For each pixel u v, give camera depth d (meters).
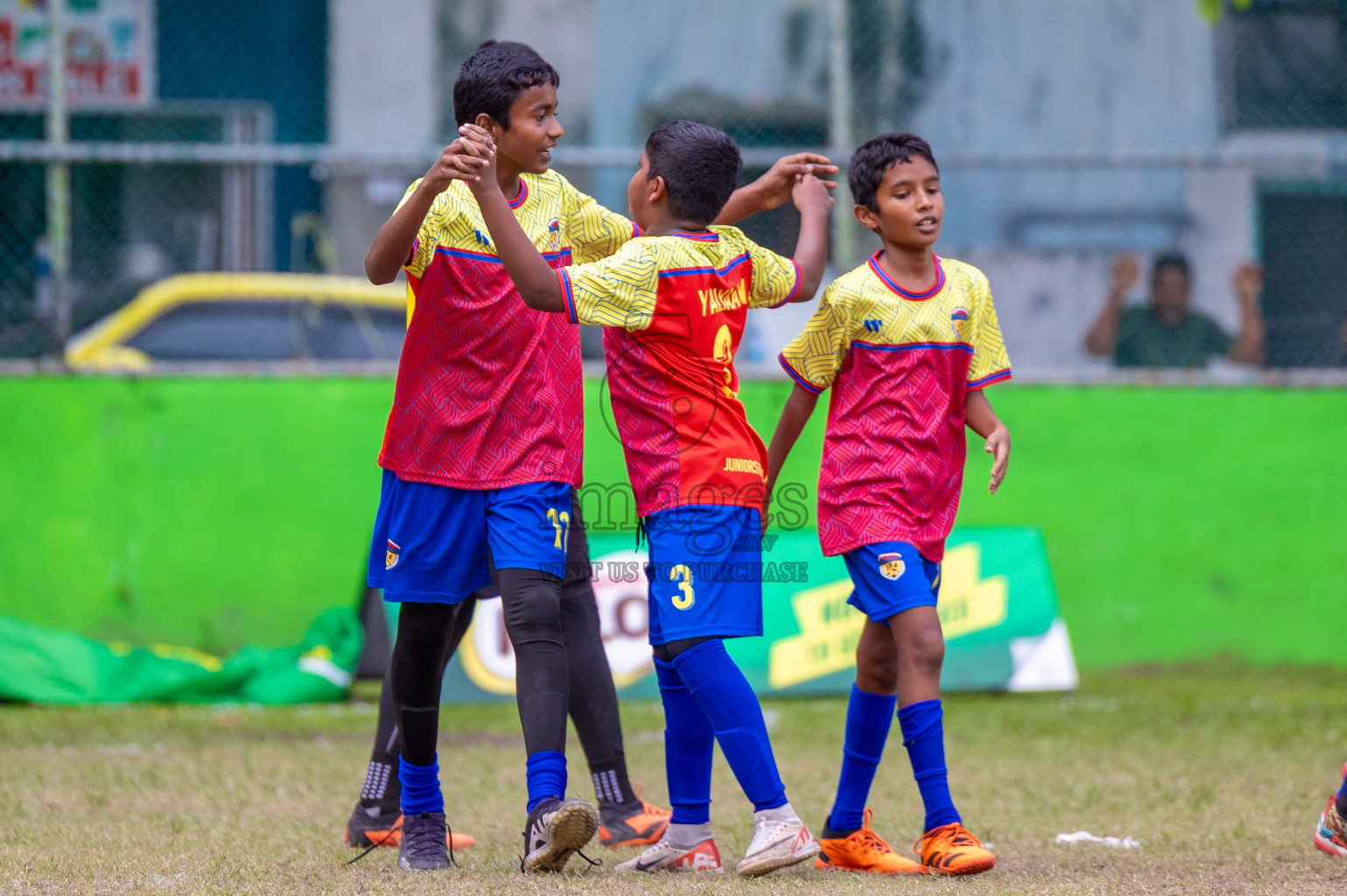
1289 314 32.06
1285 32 35.28
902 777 15.78
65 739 18.78
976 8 35.59
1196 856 11.15
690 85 36.16
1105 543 25.70
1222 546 25.80
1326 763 16.52
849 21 35.84
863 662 11.25
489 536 10.72
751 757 10.23
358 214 32.72
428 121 35.66
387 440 10.91
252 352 27.41
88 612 24.73
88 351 27.02
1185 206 35.03
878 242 26.06
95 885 9.77
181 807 13.67
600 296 10.20
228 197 29.22
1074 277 35.22
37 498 24.81
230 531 24.98
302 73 35.38
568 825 9.72
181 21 34.81
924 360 11.15
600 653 12.20
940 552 11.41
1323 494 25.91
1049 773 15.95
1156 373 25.89
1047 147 35.69
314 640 23.70
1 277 30.61
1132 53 35.53
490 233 10.03
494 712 21.41
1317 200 33.72
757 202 12.13
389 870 10.52
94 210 30.91
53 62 25.14
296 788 14.91
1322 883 9.97
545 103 10.67
